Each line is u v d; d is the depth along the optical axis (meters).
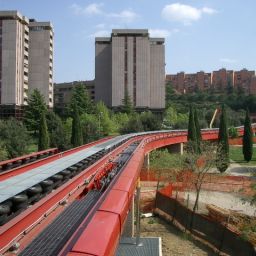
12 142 56.59
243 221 26.91
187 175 42.66
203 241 26.80
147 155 52.31
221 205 37.38
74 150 32.72
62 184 16.38
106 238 8.29
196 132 64.19
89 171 20.47
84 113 105.62
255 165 69.44
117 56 164.88
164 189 38.09
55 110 146.38
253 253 21.55
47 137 57.41
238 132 111.62
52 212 13.11
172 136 72.56
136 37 164.62
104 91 174.38
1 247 9.07
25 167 21.59
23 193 13.59
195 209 32.84
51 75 143.25
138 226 25.81
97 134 79.31
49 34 139.25
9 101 127.06
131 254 23.72
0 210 11.12
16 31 127.31
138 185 26.11
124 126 104.62
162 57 168.75
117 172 21.41
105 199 12.29
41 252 9.08
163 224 31.53
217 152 53.22
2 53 126.94
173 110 149.75
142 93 165.25
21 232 10.39
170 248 26.09
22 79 133.12
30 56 139.25
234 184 44.09
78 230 9.27
